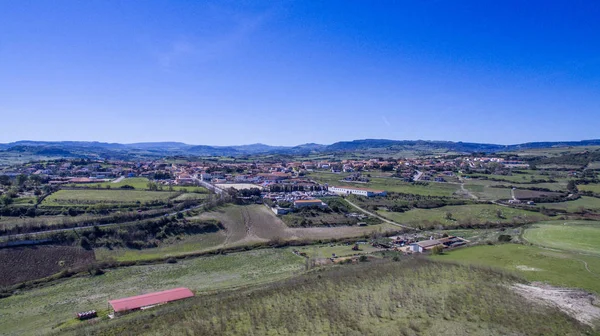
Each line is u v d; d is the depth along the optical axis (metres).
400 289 60.00
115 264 92.38
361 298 56.69
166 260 97.31
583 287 60.44
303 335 45.75
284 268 91.94
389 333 45.03
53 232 100.38
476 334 44.41
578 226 120.50
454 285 61.44
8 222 107.06
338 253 103.25
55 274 85.00
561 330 45.66
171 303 62.06
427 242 104.62
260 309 54.22
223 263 96.44
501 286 60.66
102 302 70.56
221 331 47.56
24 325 60.81
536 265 73.31
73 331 51.91
